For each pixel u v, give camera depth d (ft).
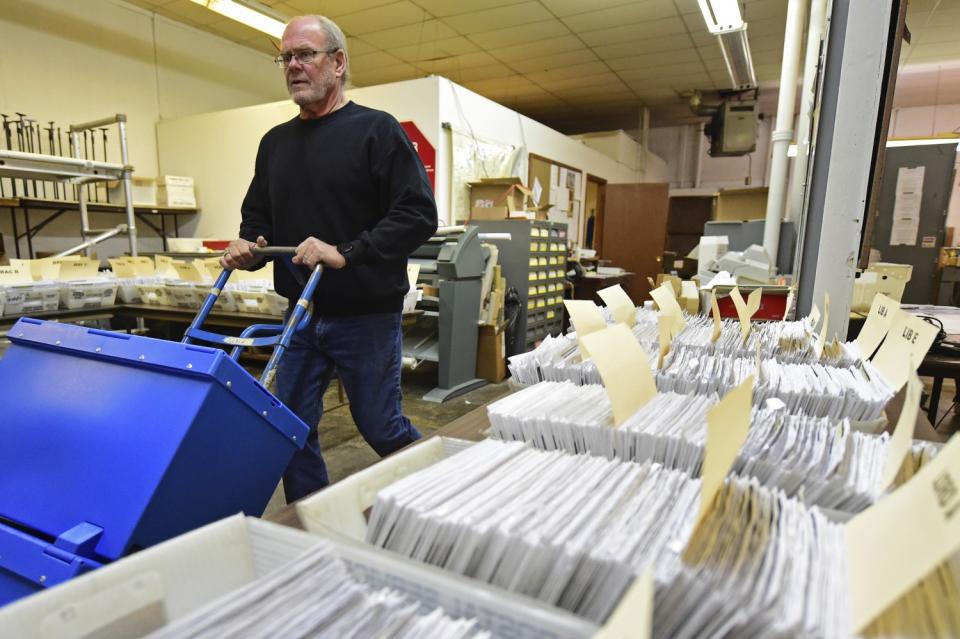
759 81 22.94
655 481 1.45
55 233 14.92
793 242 10.18
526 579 1.13
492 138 15.66
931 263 13.58
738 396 1.30
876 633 0.92
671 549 1.11
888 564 0.98
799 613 0.93
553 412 1.95
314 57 4.52
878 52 3.95
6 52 13.29
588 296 17.97
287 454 3.10
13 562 2.41
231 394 2.66
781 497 1.34
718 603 0.95
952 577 1.03
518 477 1.48
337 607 1.08
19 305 8.22
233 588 1.34
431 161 13.53
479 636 1.00
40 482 2.58
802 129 9.12
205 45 17.95
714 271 8.33
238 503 2.85
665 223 23.45
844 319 4.30
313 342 4.93
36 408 2.81
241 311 9.14
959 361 5.00
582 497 1.36
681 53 19.44
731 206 13.52
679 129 32.17
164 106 17.04
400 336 5.14
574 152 21.25
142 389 2.66
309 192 4.74
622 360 1.89
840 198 4.21
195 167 16.93
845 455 1.58
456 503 1.31
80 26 14.70
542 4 15.44
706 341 3.15
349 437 8.75
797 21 10.07
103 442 2.56
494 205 14.02
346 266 4.41
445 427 2.52
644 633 0.75
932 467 1.03
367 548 1.22
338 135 4.65
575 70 21.48
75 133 12.84
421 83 13.44
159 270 11.09
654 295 3.47
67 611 1.05
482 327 12.16
